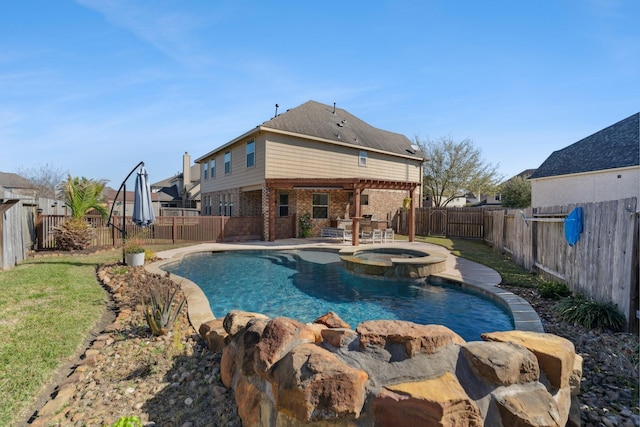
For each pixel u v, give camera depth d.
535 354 2.50
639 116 19.12
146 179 9.82
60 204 15.17
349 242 16.14
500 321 6.03
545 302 6.29
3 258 8.38
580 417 2.71
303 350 2.43
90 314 5.24
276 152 16.50
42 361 3.68
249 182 17.66
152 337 4.46
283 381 2.26
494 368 2.16
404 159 23.30
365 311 6.63
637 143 17.39
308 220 18.48
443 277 8.56
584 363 3.81
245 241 16.55
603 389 3.30
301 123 18.03
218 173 21.91
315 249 14.13
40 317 4.97
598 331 4.68
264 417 2.49
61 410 2.89
